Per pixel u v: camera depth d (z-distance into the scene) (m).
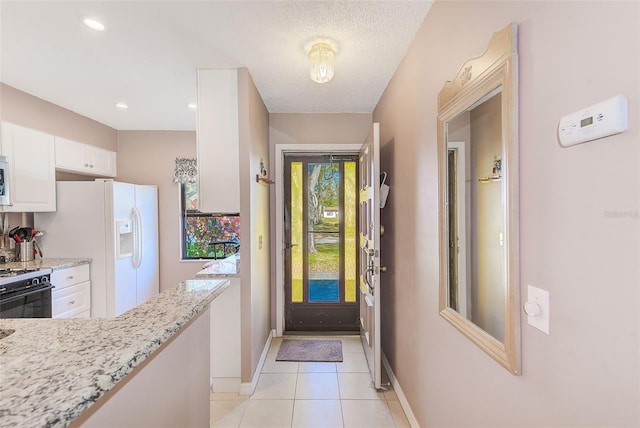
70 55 2.00
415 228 1.78
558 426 0.73
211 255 4.00
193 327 1.12
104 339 0.70
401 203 2.07
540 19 0.76
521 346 0.86
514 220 0.86
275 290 3.23
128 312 0.88
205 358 1.23
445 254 1.33
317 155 3.39
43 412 0.45
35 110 2.76
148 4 1.49
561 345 0.71
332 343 3.04
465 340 1.20
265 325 2.82
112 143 3.78
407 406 1.93
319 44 1.84
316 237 3.42
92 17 1.60
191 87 2.55
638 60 0.54
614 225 0.58
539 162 0.77
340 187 3.41
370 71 2.21
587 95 0.64
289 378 2.40
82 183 2.96
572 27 0.67
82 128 3.30
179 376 1.00
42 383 0.52
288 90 2.58
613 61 0.58
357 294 3.41
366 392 2.21
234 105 2.19
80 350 0.64
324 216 3.41
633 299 0.55
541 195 0.77
